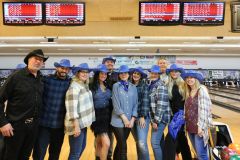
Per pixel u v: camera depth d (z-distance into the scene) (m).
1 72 13.02
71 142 2.79
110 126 3.04
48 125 2.70
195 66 12.78
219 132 3.29
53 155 2.84
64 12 3.58
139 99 3.03
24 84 2.34
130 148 4.02
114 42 7.64
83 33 5.04
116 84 2.94
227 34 4.89
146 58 12.26
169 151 2.95
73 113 2.63
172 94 3.06
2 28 4.50
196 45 8.47
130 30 4.78
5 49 10.23
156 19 3.52
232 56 12.87
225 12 3.69
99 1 3.54
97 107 2.96
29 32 4.83
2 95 2.28
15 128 2.32
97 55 12.53
